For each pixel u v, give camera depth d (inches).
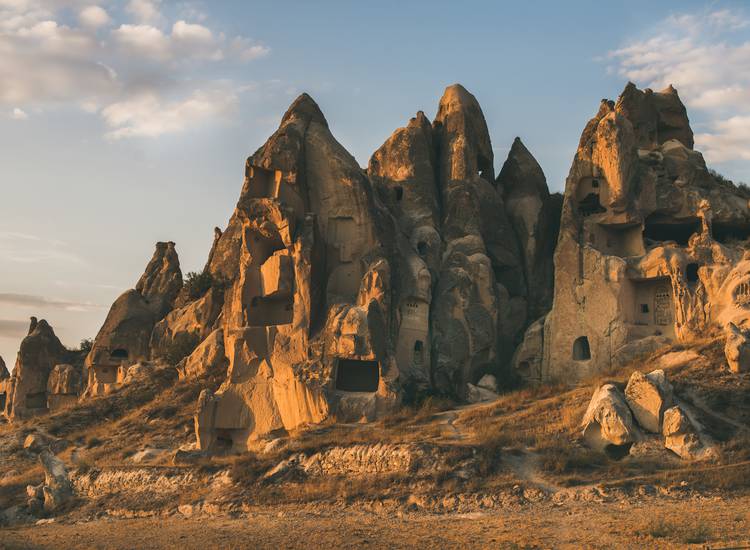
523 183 2239.2
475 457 1354.6
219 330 2135.8
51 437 2064.5
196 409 1936.5
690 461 1302.9
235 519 1342.3
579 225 1966.0
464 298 1964.8
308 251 1867.6
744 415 1413.6
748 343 1525.6
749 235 1942.7
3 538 1306.6
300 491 1402.6
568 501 1210.6
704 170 1991.9
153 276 2827.3
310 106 2058.3
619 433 1363.2
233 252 2379.4
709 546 939.3
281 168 1937.7
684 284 1791.3
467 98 2260.1
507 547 1009.5
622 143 1934.1
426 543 1065.5
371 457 1425.9
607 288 1878.7
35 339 2655.0
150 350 2471.7
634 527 1047.0
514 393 1723.7
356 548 1068.5
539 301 2127.2
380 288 1818.4
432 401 1748.3
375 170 2242.9
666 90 2192.4
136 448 1856.5
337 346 1764.3
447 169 2171.5
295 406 1774.1
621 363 1806.1
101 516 1525.6
